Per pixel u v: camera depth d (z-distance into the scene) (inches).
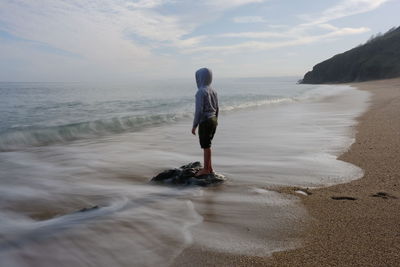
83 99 1117.7
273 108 784.3
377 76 3604.8
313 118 561.0
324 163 265.6
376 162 260.4
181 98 1172.5
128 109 774.5
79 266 118.3
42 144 383.2
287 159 284.2
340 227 146.7
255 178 231.6
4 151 343.9
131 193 205.9
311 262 118.3
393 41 4023.1
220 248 130.3
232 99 1104.2
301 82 4975.4
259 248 130.0
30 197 201.3
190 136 436.8
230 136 410.6
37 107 816.3
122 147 363.6
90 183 231.5
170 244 134.0
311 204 177.2
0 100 1051.3
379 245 128.6
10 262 120.5
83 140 409.4
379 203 174.6
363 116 553.6
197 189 209.8
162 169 271.1
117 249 130.0
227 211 170.6
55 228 150.0
